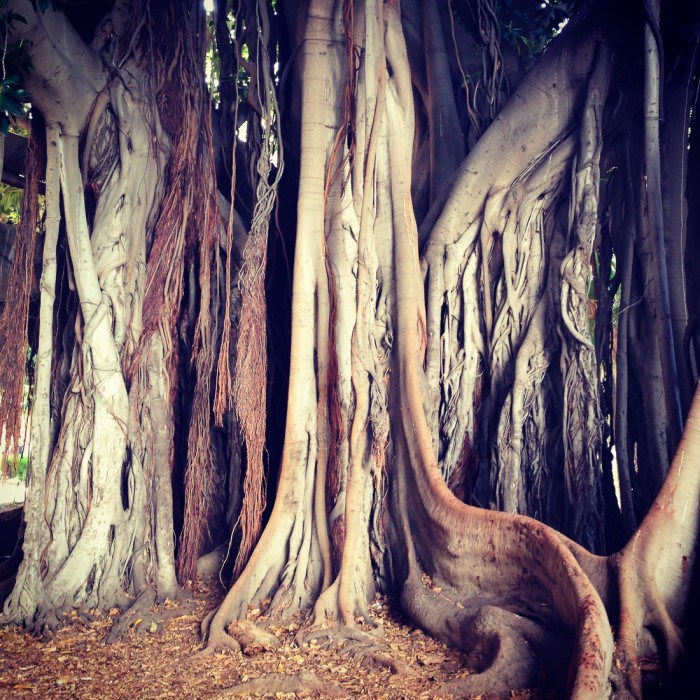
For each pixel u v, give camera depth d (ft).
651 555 17.01
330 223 22.79
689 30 22.22
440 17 27.86
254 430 22.17
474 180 24.52
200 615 21.08
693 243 24.18
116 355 22.39
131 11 23.31
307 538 21.53
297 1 24.95
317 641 18.94
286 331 24.84
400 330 22.71
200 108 24.11
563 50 23.76
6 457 22.02
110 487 21.81
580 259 23.57
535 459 23.73
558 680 15.43
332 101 23.03
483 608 17.54
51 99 21.53
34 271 25.00
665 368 20.43
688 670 15.79
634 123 24.35
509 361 24.58
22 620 19.92
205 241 23.98
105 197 22.97
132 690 16.34
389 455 22.35
